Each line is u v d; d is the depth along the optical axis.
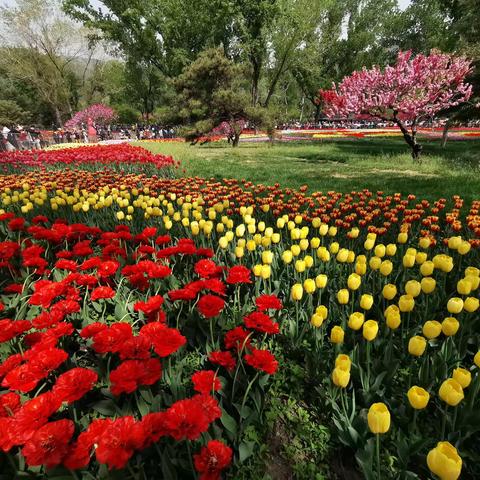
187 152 17.33
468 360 2.66
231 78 22.86
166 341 1.99
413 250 2.97
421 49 48.72
